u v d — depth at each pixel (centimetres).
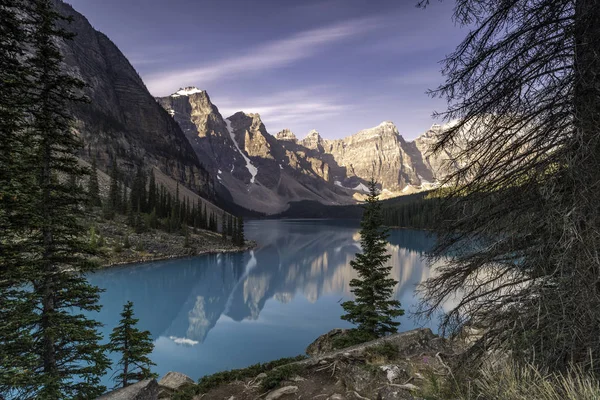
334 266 8806
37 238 1150
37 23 1093
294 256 10319
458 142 519
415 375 687
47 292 1104
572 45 385
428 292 596
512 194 458
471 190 503
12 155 1053
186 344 3409
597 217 359
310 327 3997
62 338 1160
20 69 1046
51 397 996
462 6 477
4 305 1038
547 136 415
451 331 564
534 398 389
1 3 1002
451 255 560
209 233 11969
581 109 377
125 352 1573
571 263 394
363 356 825
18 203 1037
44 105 1130
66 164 1215
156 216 10269
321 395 689
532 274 454
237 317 4450
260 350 3256
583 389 361
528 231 441
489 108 470
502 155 463
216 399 778
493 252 486
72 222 1196
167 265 7506
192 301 5269
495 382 464
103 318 4088
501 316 479
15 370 946
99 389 1205
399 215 15662
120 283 5897
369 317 1587
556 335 408
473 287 522
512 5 434
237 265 8438
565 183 399
